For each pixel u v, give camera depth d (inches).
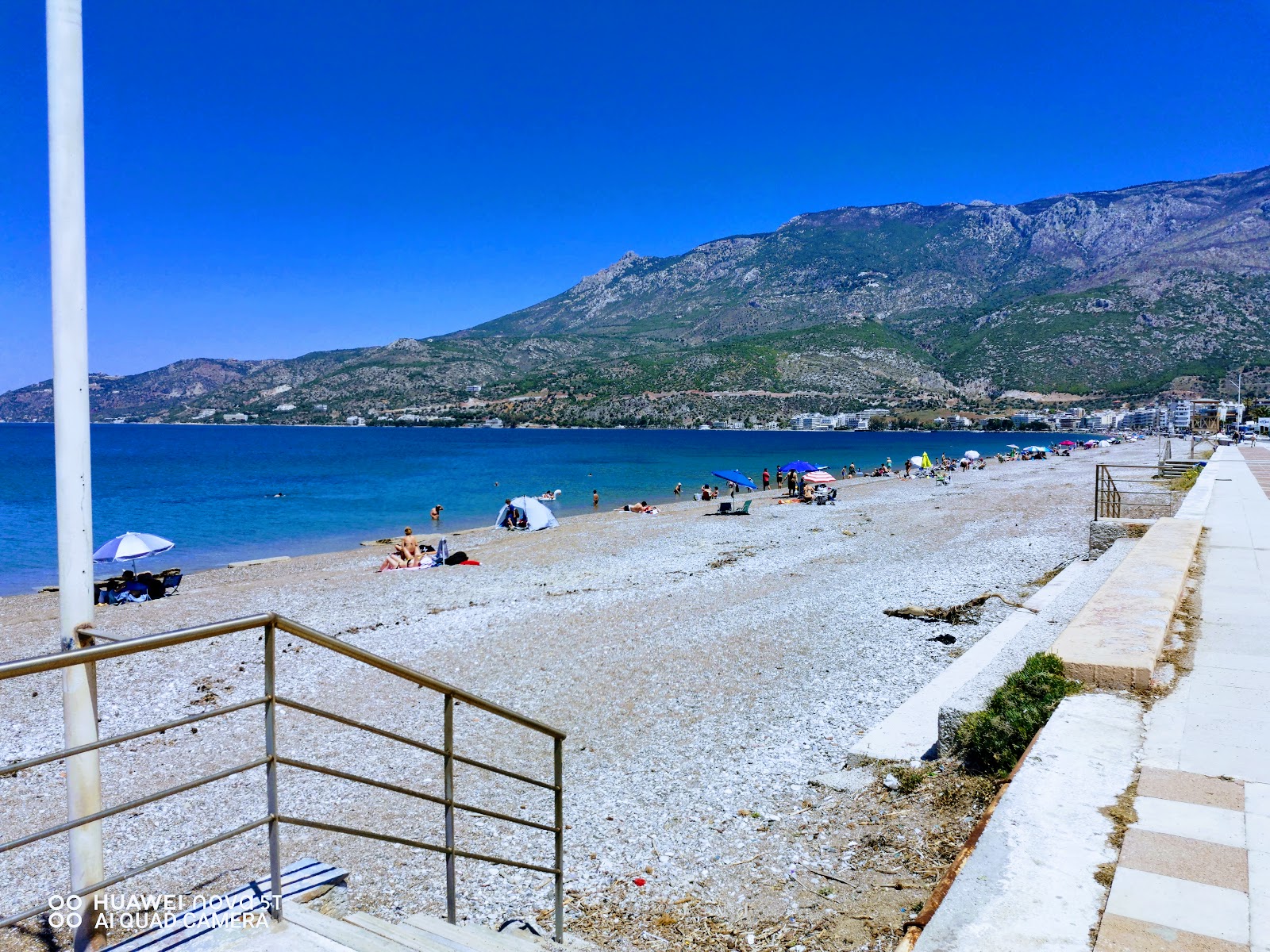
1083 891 126.7
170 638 95.6
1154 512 764.6
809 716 382.6
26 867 256.8
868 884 201.3
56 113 127.2
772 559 912.3
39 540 1354.6
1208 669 240.5
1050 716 210.1
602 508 1847.9
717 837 253.9
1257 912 117.9
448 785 152.9
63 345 126.3
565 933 200.1
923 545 970.1
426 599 736.3
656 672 474.9
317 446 5482.3
